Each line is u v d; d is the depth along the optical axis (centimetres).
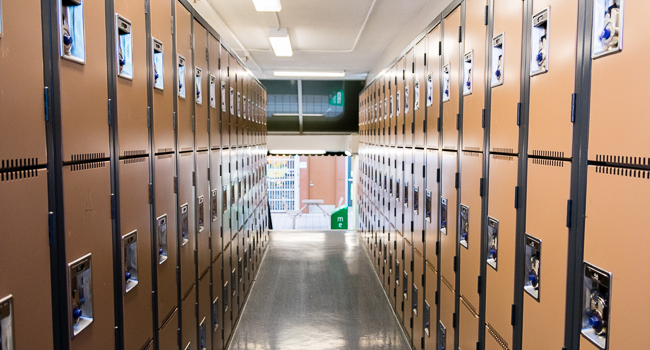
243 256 496
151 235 204
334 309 491
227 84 398
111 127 163
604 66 129
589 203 137
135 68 186
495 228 210
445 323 291
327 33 595
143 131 195
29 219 117
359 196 888
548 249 161
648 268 112
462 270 257
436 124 314
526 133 177
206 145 315
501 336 204
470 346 244
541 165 165
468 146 247
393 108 491
